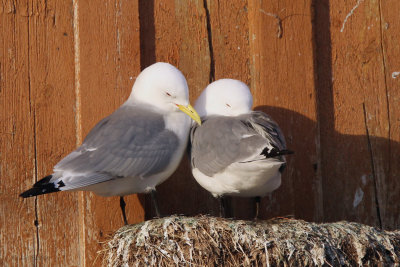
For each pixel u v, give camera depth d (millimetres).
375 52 8430
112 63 7480
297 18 8125
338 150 8227
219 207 7844
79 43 7359
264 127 6945
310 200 7941
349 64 8367
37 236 7055
